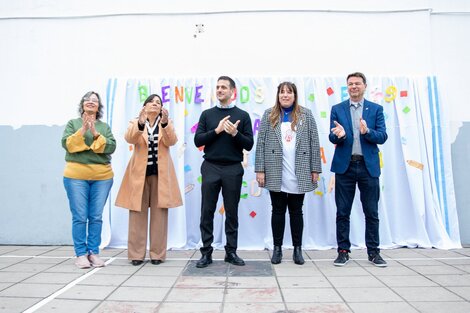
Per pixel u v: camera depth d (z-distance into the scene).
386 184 4.45
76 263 3.53
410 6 4.67
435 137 4.48
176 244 4.37
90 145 3.60
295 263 3.62
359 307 2.44
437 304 2.49
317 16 4.69
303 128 3.69
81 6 4.77
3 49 4.79
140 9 4.75
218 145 3.55
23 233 4.62
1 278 3.12
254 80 4.57
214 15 4.71
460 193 4.54
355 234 4.38
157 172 3.69
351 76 3.68
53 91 4.73
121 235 4.47
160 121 3.65
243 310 2.39
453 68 4.65
